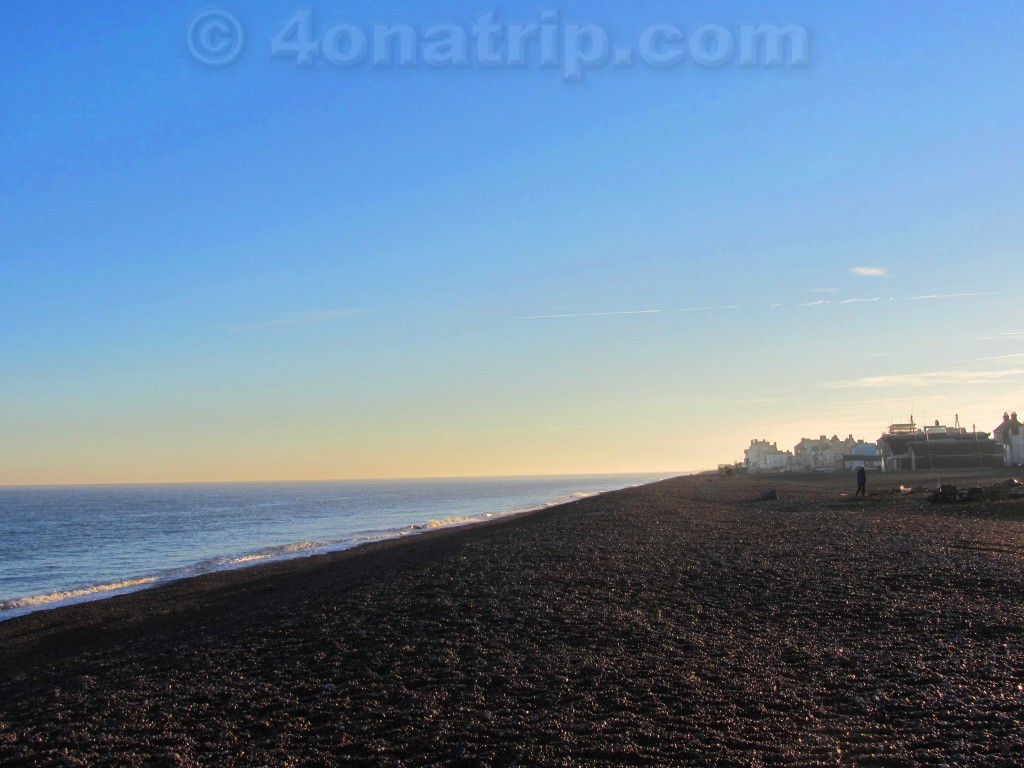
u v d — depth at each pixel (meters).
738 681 9.52
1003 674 9.24
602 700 9.05
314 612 16.12
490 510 85.00
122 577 34.16
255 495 179.50
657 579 17.70
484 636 12.69
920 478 77.75
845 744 7.30
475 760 7.46
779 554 21.23
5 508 118.75
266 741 8.39
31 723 9.80
